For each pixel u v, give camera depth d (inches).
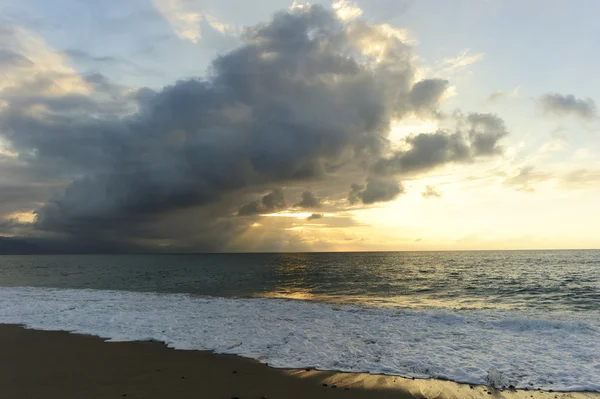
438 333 429.7
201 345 385.4
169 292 904.3
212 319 512.7
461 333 429.1
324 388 270.4
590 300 768.3
